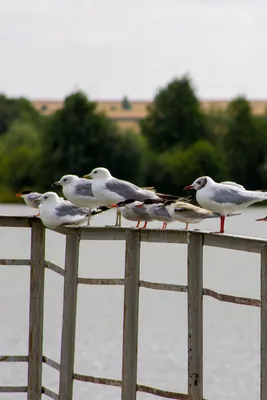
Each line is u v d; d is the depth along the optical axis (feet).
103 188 54.13
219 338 94.32
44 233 47.50
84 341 92.48
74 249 45.14
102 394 73.15
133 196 55.31
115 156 241.35
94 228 44.55
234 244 39.78
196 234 41.65
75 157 241.14
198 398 42.16
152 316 106.93
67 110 242.78
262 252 38.40
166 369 82.33
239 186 53.06
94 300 116.78
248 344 91.56
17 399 70.69
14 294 112.37
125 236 43.73
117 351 88.53
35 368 47.60
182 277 134.82
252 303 39.29
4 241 163.22
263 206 213.25
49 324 97.86
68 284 45.27
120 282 44.16
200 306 41.91
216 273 142.10
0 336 91.04
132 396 44.01
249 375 80.74
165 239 42.60
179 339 94.07
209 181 52.13
